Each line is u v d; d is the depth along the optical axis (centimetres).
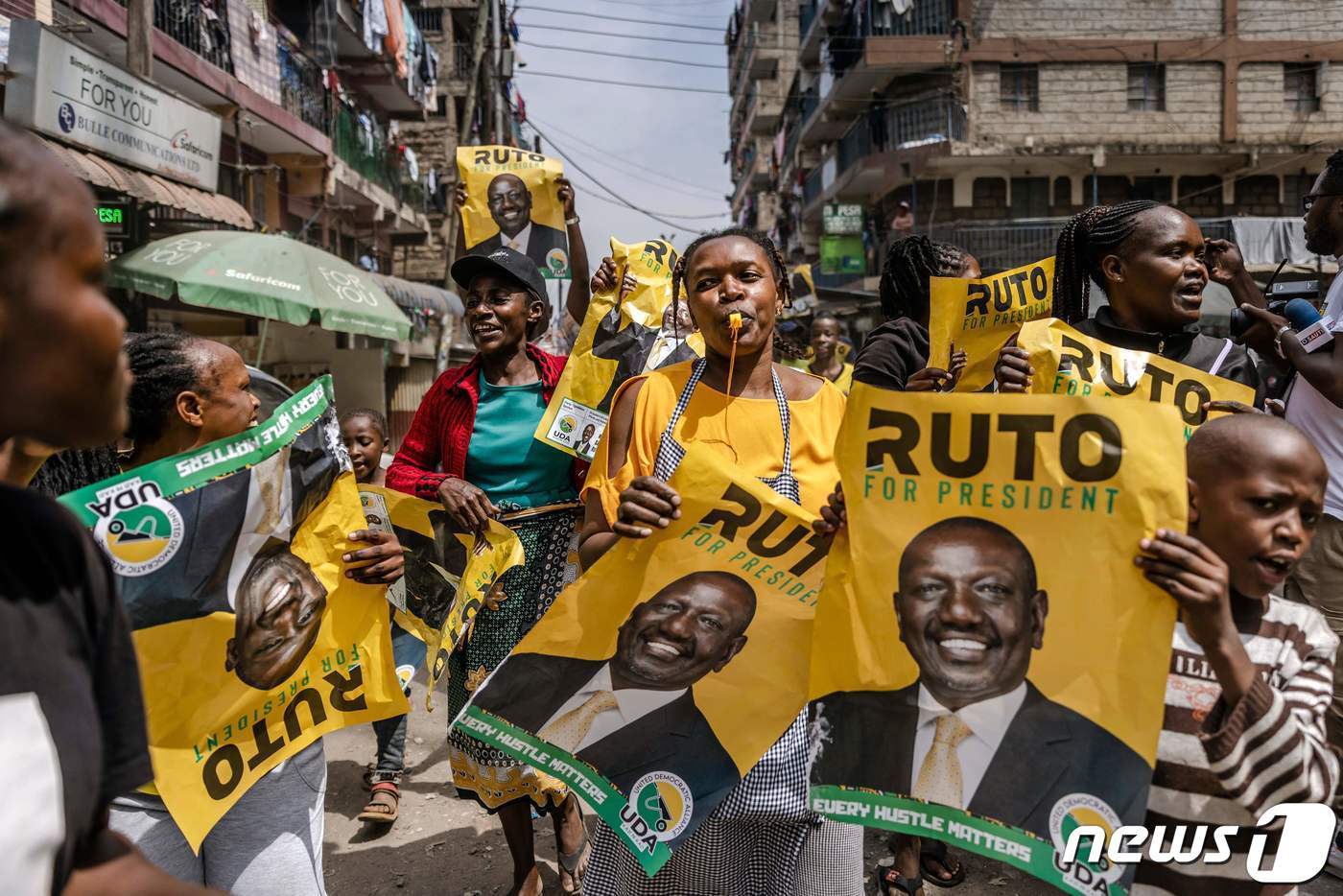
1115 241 253
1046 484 150
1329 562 288
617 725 185
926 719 155
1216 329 1152
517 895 302
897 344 320
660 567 187
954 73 2280
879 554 159
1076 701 146
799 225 3475
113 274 806
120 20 1072
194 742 181
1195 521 155
